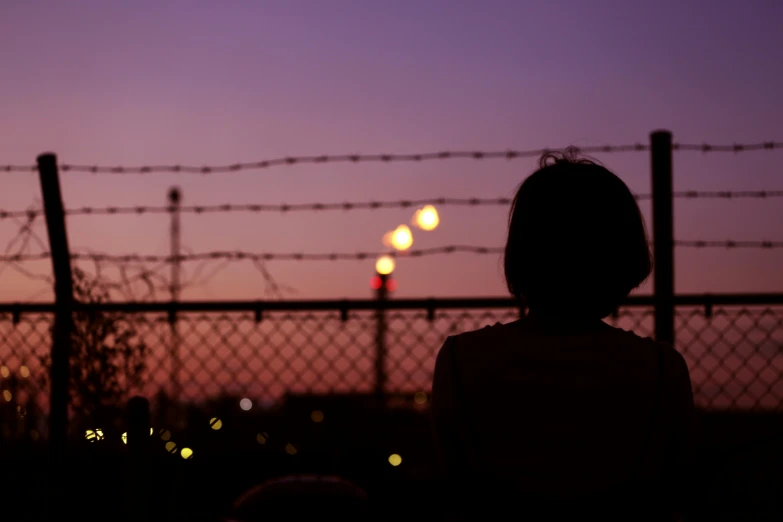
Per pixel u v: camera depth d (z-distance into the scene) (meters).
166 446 3.12
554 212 1.36
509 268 1.42
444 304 3.23
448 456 1.34
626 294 1.39
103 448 3.15
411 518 3.46
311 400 3.47
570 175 1.39
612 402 1.27
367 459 3.50
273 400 3.34
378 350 3.33
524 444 1.28
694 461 1.32
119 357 3.21
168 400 3.29
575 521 1.24
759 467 3.13
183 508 3.21
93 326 3.19
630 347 1.32
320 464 3.50
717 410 3.20
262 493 2.61
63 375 3.15
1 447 3.23
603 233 1.35
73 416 3.19
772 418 3.15
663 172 3.39
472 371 1.33
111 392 3.18
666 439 1.27
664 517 1.29
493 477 1.28
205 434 3.37
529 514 1.25
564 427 1.27
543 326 1.36
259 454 3.49
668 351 1.32
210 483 3.41
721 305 3.16
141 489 2.19
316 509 2.56
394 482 3.51
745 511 3.05
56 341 3.19
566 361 1.30
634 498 1.25
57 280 3.28
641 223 1.40
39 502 3.17
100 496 3.07
